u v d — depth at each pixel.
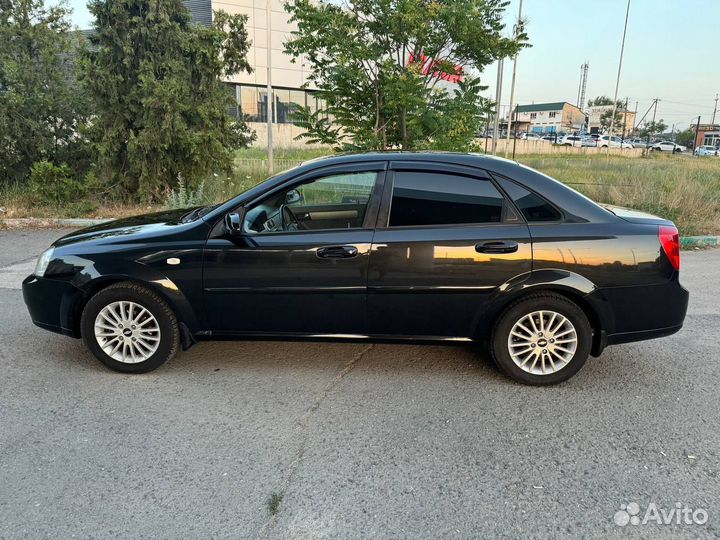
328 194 3.80
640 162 28.42
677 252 3.68
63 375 3.95
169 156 11.51
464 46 9.44
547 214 3.65
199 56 11.20
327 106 10.19
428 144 9.29
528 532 2.38
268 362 4.22
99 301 3.85
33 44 11.48
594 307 3.62
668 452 3.00
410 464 2.88
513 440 3.12
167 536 2.34
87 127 11.27
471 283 3.63
